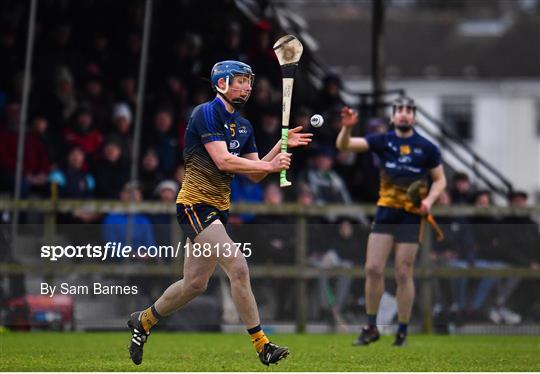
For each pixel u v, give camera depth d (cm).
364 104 6381
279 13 6712
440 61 15738
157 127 5900
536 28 16500
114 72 6206
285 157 2692
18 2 6169
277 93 6316
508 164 15262
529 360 3412
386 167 3919
